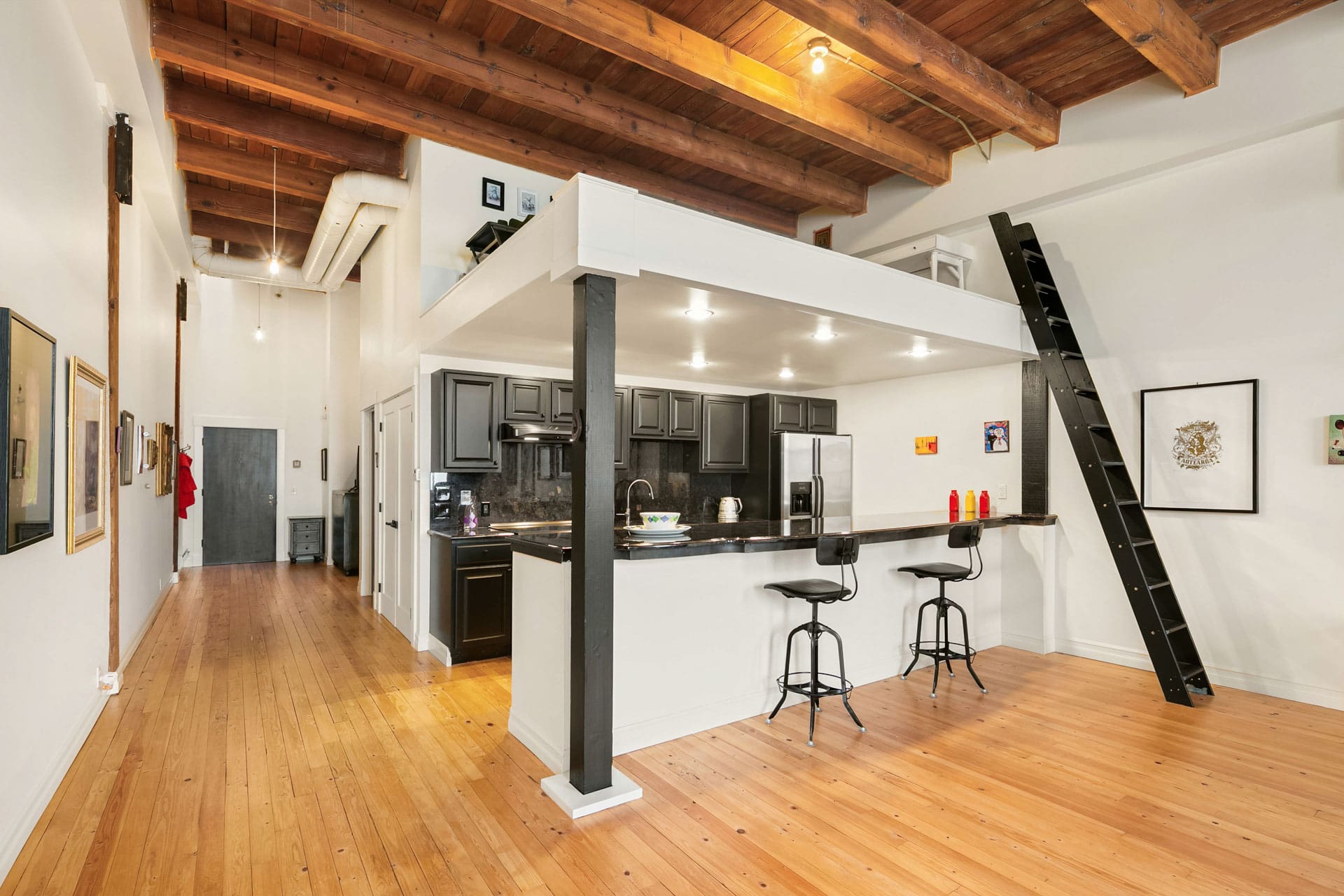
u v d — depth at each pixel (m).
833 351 4.73
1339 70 3.47
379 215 5.67
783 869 2.21
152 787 2.74
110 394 3.69
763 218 6.20
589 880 2.15
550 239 2.91
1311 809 2.59
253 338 9.16
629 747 3.12
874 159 4.78
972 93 3.90
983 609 4.90
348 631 5.40
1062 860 2.26
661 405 6.04
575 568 2.72
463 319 3.98
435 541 4.82
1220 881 2.14
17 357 2.10
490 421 5.09
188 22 3.53
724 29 3.61
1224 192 3.99
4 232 2.10
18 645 2.25
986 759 3.03
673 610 3.28
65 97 2.79
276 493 9.30
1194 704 3.71
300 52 3.85
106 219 3.55
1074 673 4.27
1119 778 2.84
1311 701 3.70
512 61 3.82
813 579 3.79
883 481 6.15
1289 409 3.77
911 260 5.00
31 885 2.09
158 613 5.93
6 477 2.00
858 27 3.26
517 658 3.34
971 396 5.39
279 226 6.78
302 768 2.93
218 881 2.13
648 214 2.86
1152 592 4.18
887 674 4.22
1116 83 4.24
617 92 4.28
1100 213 4.52
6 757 2.15
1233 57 3.82
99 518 3.38
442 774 2.89
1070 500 4.73
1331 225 3.62
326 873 2.18
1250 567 3.92
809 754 3.09
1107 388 4.50
